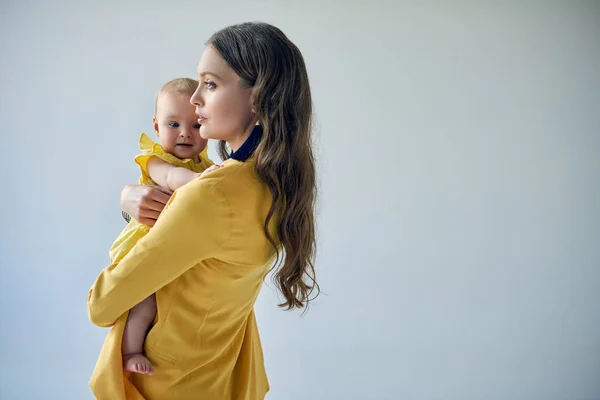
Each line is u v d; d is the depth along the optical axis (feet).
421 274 10.83
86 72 10.10
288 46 4.33
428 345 10.82
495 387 10.90
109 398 4.05
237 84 4.20
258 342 5.07
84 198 10.09
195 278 4.13
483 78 10.87
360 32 10.67
